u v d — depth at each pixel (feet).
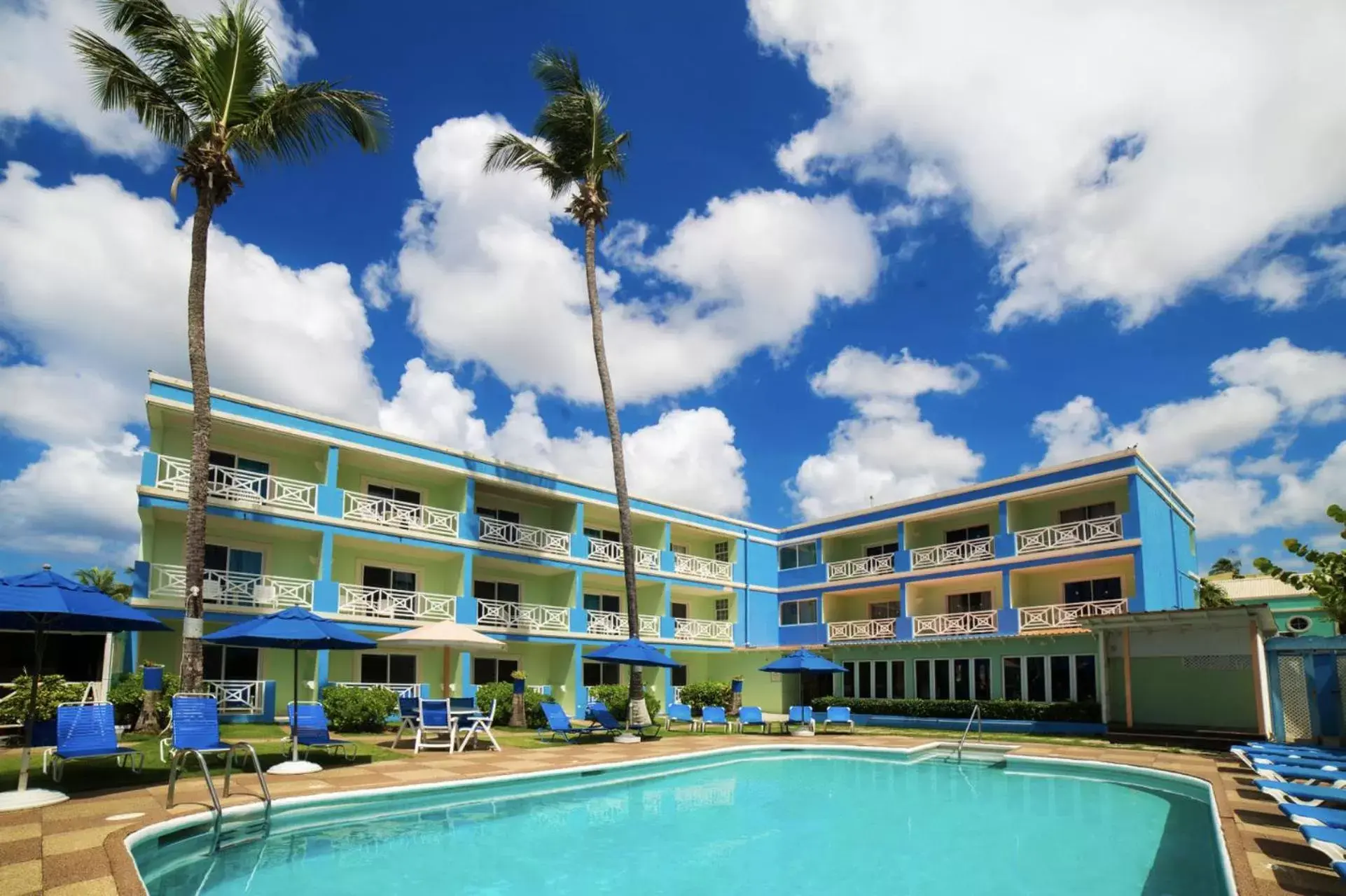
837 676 99.55
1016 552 90.02
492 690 72.84
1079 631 76.95
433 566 85.61
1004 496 92.27
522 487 88.99
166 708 55.62
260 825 29.58
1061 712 75.15
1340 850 20.58
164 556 67.72
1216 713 71.31
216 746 29.73
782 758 57.77
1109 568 85.46
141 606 61.62
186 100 52.44
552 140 78.54
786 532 119.65
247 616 66.44
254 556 72.23
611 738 61.72
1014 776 49.39
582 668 94.38
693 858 27.63
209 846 27.04
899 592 102.89
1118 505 86.07
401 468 81.20
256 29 51.90
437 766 42.47
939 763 55.62
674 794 40.78
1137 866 26.91
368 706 62.23
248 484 68.85
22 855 21.84
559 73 77.41
